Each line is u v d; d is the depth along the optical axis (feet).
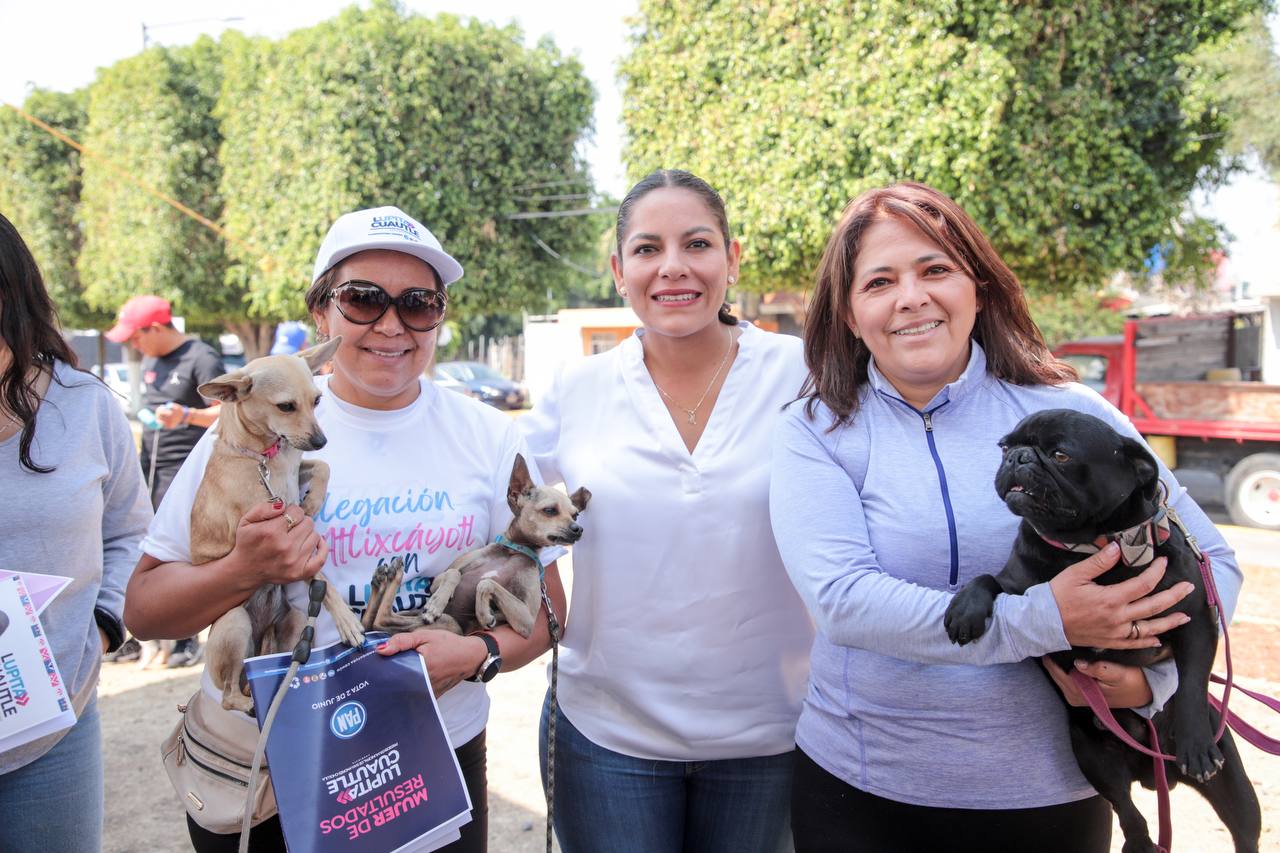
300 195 56.18
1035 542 5.89
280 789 5.67
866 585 5.90
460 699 7.15
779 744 7.77
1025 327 6.93
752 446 7.63
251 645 6.50
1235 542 29.84
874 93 36.94
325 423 7.14
